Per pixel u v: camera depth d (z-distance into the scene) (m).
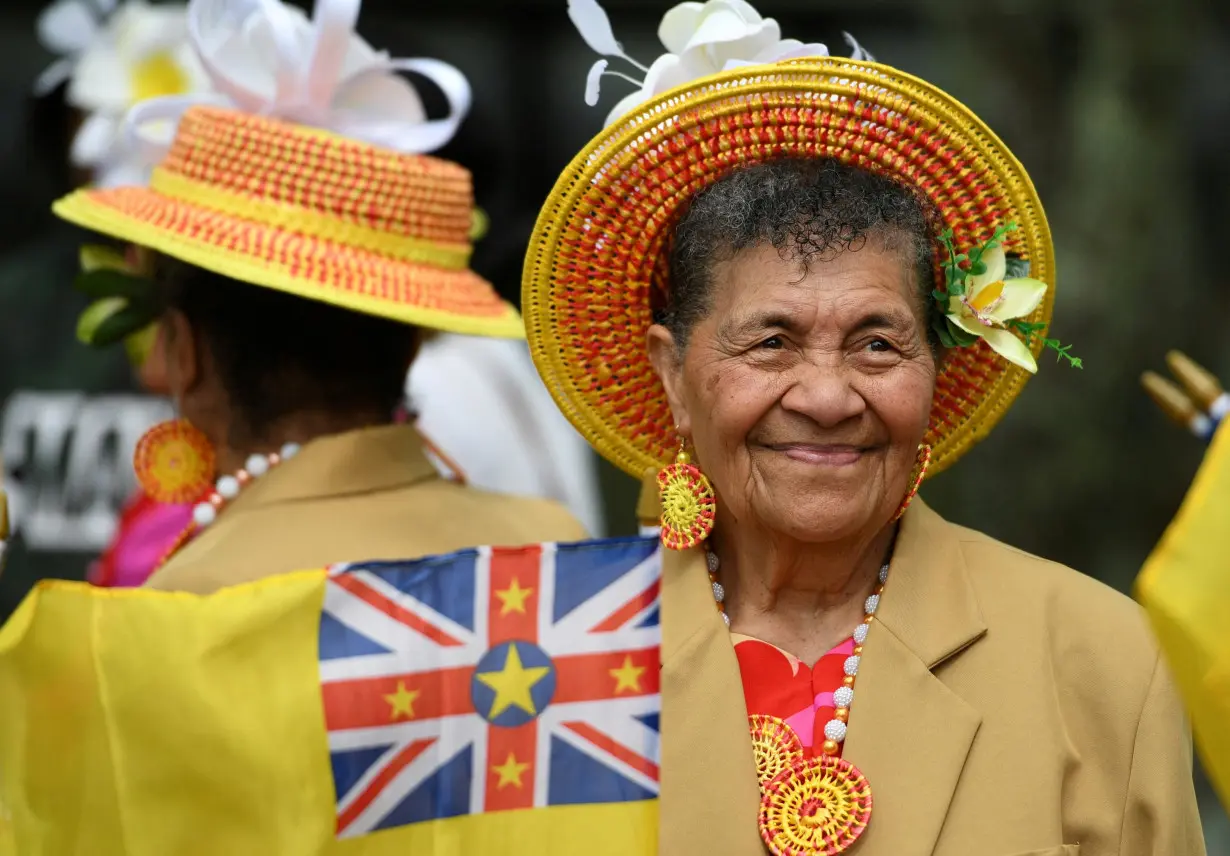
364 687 3.89
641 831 3.91
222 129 4.86
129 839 3.85
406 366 5.09
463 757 3.93
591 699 3.99
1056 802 3.68
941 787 3.71
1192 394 3.80
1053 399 9.88
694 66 4.20
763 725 3.86
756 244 3.74
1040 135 10.04
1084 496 9.92
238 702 3.86
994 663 3.87
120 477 8.47
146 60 6.65
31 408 8.48
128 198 5.02
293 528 4.68
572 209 4.16
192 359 4.90
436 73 5.18
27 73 9.78
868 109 3.93
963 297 3.85
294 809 3.84
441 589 3.98
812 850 3.67
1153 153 9.91
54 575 8.46
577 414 4.34
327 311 4.80
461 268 5.22
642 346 4.26
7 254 9.00
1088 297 9.86
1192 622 3.22
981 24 9.96
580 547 4.04
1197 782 9.65
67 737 3.87
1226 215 10.57
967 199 4.05
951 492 9.95
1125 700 3.81
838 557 3.94
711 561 4.14
